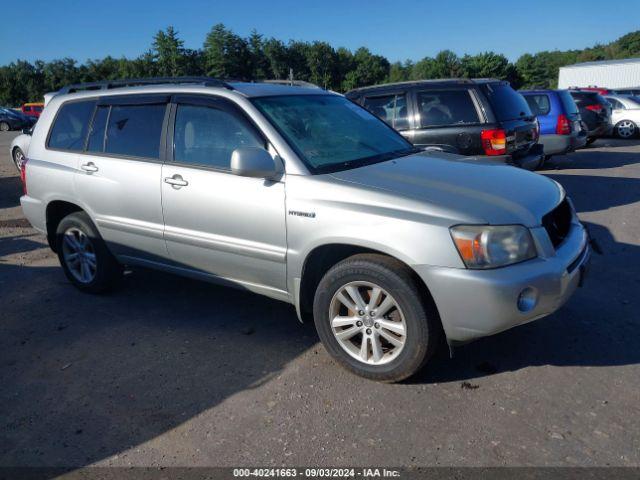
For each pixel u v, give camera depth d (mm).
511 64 92062
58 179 5156
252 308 4871
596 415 3152
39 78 82875
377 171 3814
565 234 3680
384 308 3449
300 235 3678
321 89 5027
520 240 3230
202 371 3842
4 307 5113
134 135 4707
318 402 3408
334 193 3570
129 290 5402
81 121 5148
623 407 3215
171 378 3770
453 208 3275
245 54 82750
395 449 2951
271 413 3320
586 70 36625
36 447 3107
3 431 3266
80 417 3369
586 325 4238
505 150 7559
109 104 4961
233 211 3992
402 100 8117
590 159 13438
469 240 3160
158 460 2959
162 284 5531
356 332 3609
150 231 4551
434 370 3703
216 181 4082
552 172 11547
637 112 17906
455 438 3014
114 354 4145
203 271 4434
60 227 5301
